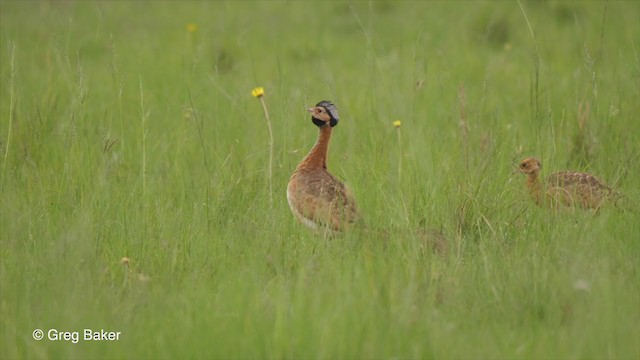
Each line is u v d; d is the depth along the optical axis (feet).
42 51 111.14
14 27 124.16
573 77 99.45
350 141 88.22
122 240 64.75
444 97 99.91
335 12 140.97
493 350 50.37
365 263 59.31
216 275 59.62
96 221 67.46
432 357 49.39
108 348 51.01
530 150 82.69
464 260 61.62
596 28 124.36
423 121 91.71
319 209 67.46
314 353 49.98
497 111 92.89
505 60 116.16
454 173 75.36
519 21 130.00
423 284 56.85
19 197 72.38
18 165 81.82
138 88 104.01
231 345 50.52
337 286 55.06
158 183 78.23
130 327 52.54
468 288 56.85
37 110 86.94
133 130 91.56
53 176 77.66
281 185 77.25
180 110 95.45
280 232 65.67
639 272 58.39
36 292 56.34
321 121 71.92
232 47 123.24
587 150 83.15
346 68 116.67
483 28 128.36
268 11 140.97
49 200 72.38
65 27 124.06
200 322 52.29
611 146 83.82
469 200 69.05
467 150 75.46
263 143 86.63
